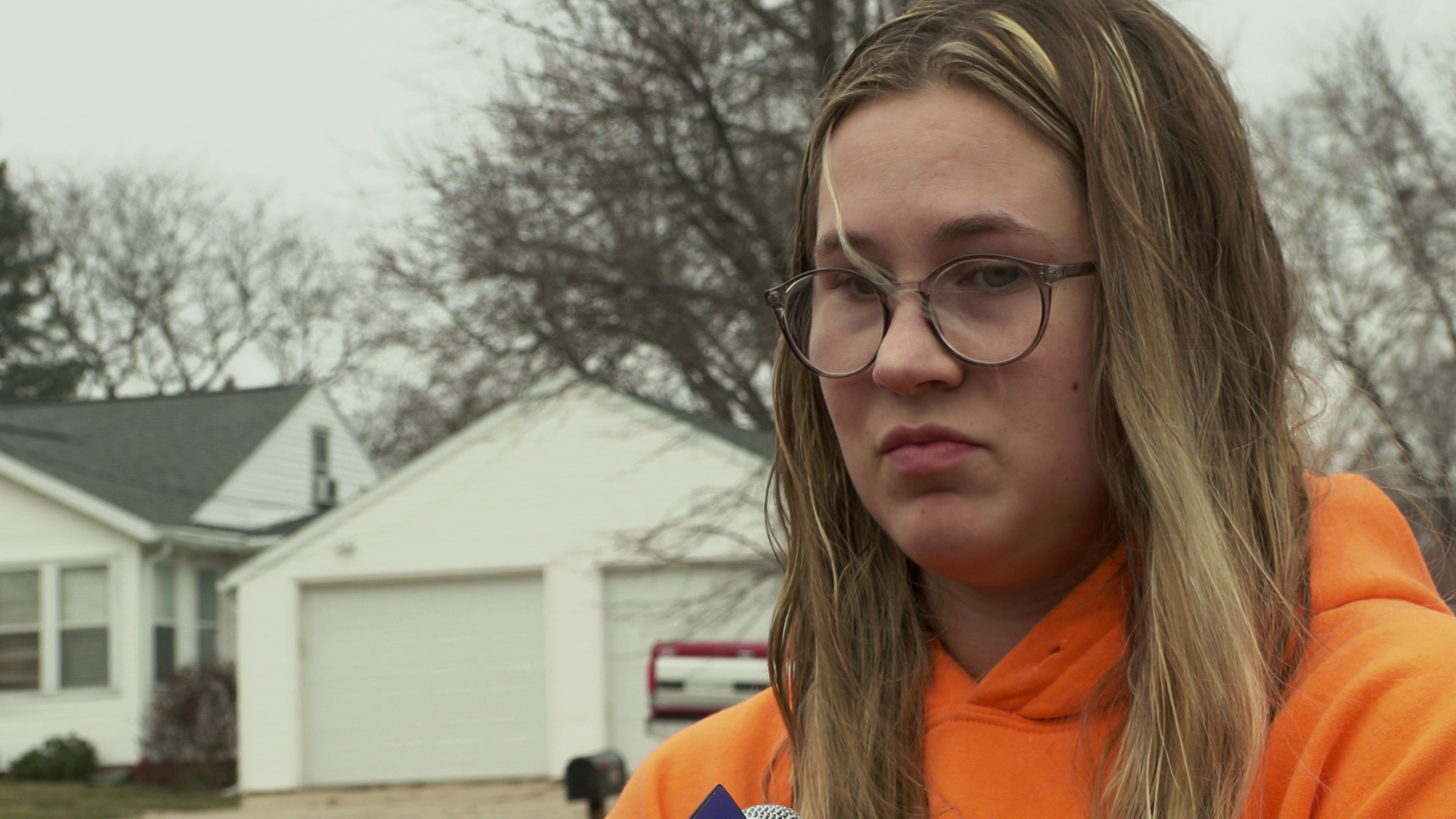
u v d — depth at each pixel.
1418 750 0.80
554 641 16.27
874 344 0.97
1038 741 1.00
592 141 9.73
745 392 10.75
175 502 20.84
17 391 35.44
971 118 0.96
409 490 16.86
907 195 0.95
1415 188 17.28
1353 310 14.13
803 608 1.21
